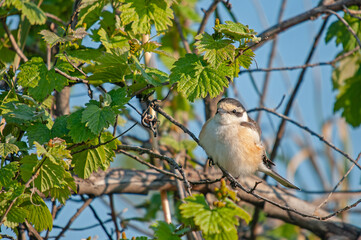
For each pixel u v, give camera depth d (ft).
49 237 36.22
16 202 26.91
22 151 28.22
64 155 25.80
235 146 32.65
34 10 29.94
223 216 23.35
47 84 27.53
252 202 39.86
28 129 27.89
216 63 26.50
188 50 41.11
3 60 39.50
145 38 31.83
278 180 36.73
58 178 26.89
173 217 42.52
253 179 40.32
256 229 43.60
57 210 37.83
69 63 28.45
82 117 25.55
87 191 36.27
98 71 27.50
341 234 39.22
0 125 28.94
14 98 28.63
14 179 27.89
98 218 38.55
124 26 31.94
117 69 27.53
